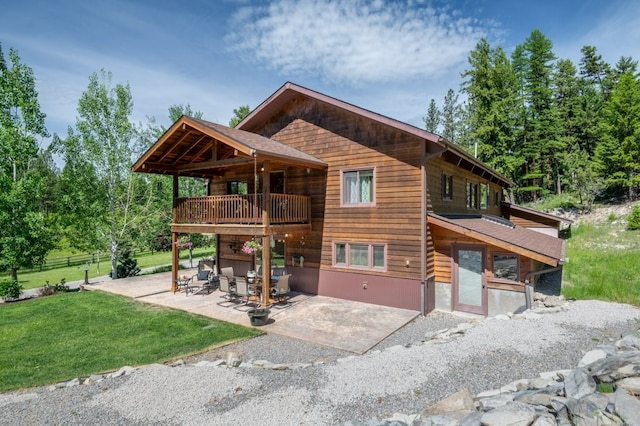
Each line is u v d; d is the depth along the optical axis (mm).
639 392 3611
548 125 30938
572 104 35188
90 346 7875
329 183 12094
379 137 11055
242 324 9203
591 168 24984
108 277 19484
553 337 6316
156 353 7395
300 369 5980
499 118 29266
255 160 10281
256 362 6496
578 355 5516
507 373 5105
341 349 7570
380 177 11039
